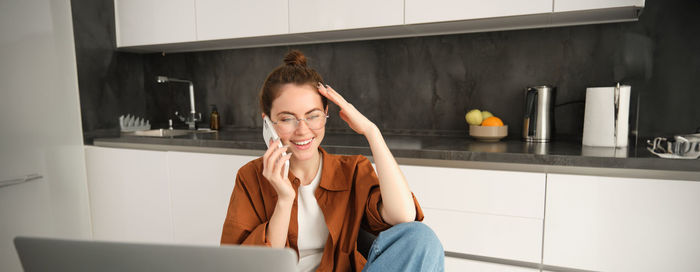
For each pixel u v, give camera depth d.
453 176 1.56
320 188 0.98
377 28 1.91
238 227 0.91
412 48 2.18
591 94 1.64
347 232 0.99
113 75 2.52
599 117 1.62
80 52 2.26
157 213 2.16
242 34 2.13
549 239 1.46
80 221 2.29
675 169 1.31
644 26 1.74
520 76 1.99
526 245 1.50
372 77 2.28
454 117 2.13
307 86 0.89
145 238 2.22
